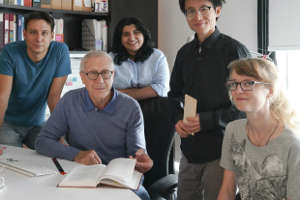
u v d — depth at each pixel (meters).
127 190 1.42
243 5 3.40
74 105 2.07
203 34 2.02
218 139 2.00
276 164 1.44
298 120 1.50
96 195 1.36
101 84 1.93
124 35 2.87
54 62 2.62
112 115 2.04
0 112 2.48
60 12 3.71
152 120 2.22
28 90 2.60
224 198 1.66
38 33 2.43
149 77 2.96
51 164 1.77
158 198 1.90
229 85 1.51
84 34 4.03
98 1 3.89
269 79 1.44
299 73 3.18
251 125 1.52
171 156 2.29
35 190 1.41
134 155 1.98
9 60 2.49
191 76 2.07
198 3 1.98
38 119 2.74
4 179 1.54
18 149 2.08
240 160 1.58
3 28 3.41
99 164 1.73
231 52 1.94
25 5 3.54
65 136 2.21
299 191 1.37
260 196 1.52
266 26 3.22
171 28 4.16
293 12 2.99
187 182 2.16
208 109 2.00
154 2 3.98
